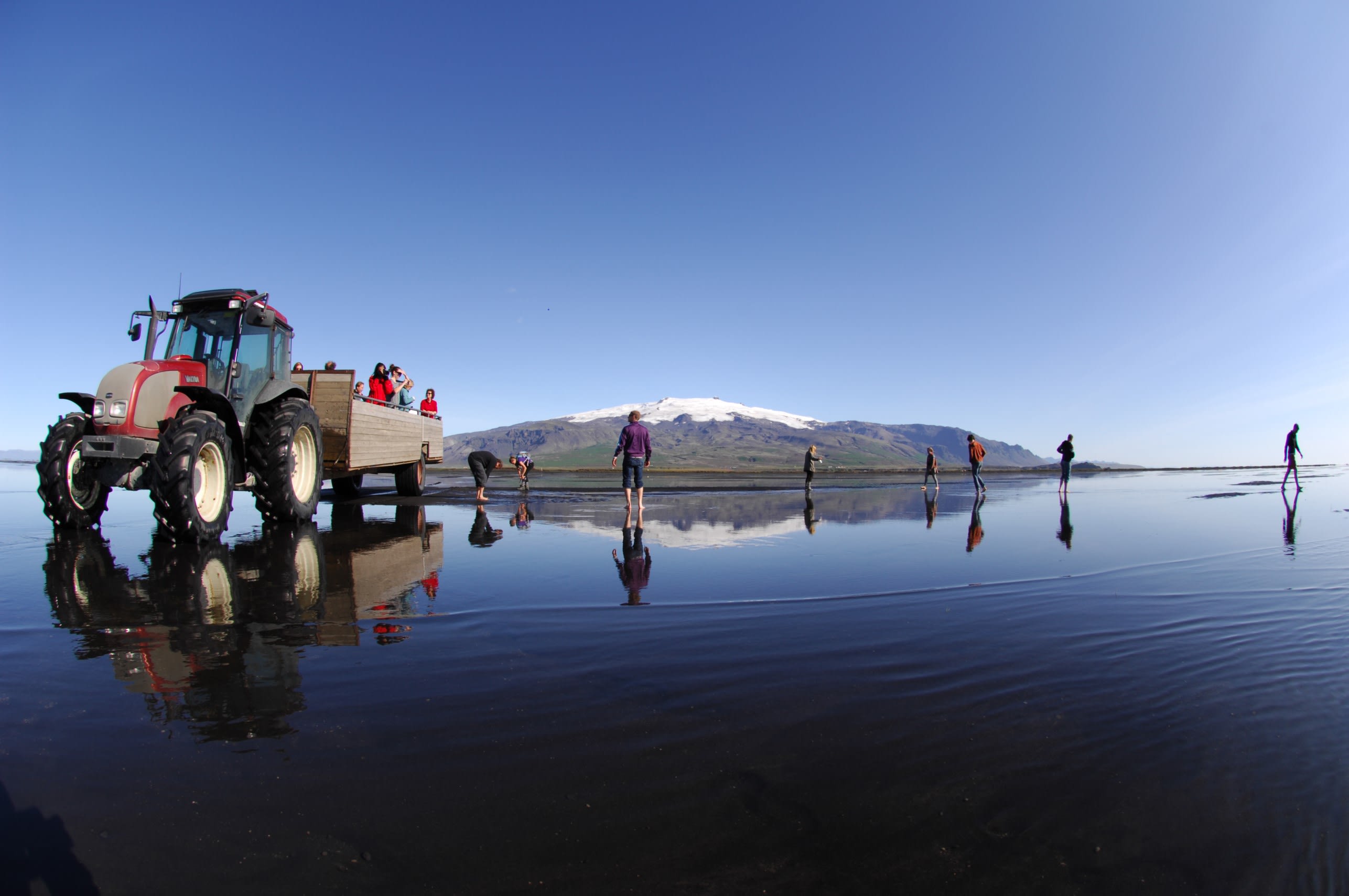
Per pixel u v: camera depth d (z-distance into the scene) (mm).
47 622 3562
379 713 2363
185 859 1551
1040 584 4727
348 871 1515
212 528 6438
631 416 10234
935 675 2791
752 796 1834
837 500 14578
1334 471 37719
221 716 2330
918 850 1601
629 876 1506
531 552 6219
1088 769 1985
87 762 1982
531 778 1924
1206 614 3842
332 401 9461
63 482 6832
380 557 5781
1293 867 1539
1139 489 18719
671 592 4426
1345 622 3639
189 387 6613
